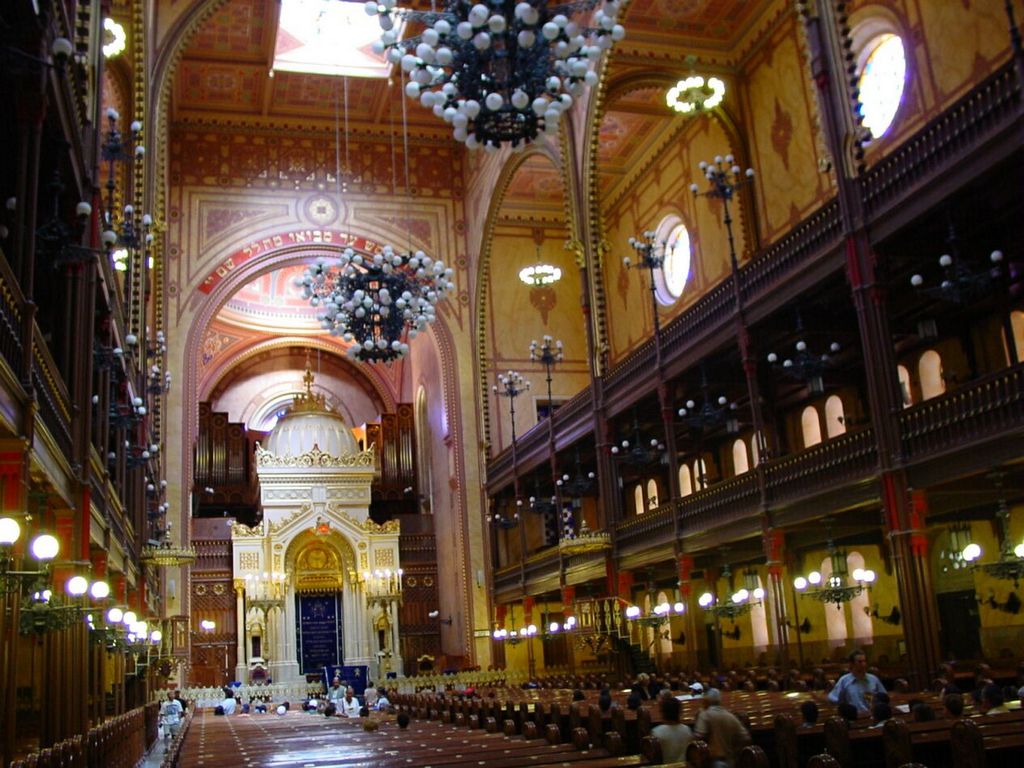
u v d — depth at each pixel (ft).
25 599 40.60
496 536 134.31
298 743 48.01
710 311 81.82
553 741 38.06
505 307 140.15
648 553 93.71
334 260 133.90
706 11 99.96
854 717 33.86
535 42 45.03
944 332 76.48
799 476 69.97
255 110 130.72
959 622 77.71
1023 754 24.62
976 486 61.72
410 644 138.31
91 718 59.21
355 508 139.95
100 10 56.18
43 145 45.50
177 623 117.39
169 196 127.24
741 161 103.30
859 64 84.89
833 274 66.64
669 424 89.10
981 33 70.85
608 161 127.75
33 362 36.91
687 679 83.56
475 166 135.64
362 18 119.85
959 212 61.00
